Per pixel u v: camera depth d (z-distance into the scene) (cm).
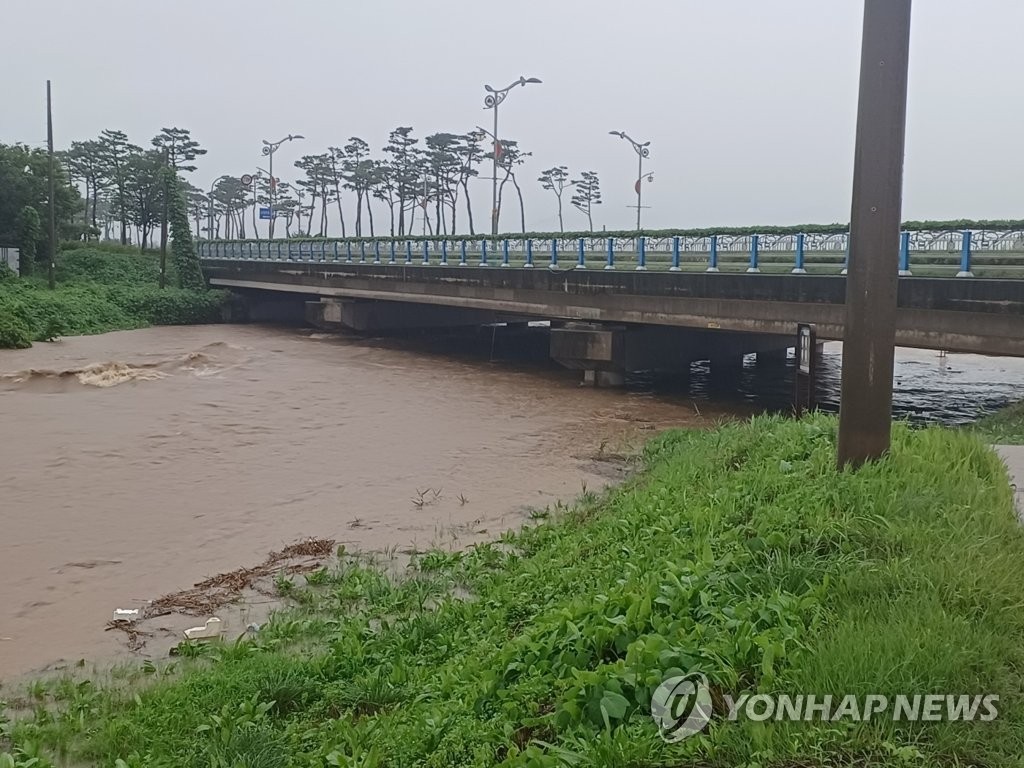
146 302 5100
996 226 1678
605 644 530
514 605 802
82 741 655
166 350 3691
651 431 2006
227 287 5575
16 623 958
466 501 1427
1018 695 424
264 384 2783
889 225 754
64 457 1769
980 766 385
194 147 7069
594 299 2672
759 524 690
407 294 3725
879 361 769
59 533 1277
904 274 1786
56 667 847
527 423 2123
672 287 2398
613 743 420
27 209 5353
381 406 2378
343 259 4384
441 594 962
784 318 2095
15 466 1691
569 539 1047
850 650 453
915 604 504
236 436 1986
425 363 3341
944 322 1722
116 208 8181
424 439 1944
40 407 2341
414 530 1272
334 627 876
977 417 2228
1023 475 903
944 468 777
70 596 1036
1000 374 3278
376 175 8494
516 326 4900
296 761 567
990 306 1642
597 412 2267
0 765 584
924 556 577
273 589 1041
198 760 588
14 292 4631
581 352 2705
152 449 1847
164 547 1214
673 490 1043
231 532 1280
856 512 670
